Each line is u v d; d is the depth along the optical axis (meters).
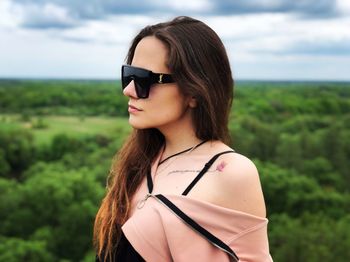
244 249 1.45
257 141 51.62
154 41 1.55
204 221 1.44
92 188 39.81
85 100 117.50
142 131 1.77
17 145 57.53
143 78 1.54
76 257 33.62
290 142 53.66
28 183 41.31
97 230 1.86
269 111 81.00
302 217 36.75
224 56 1.57
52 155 58.41
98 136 65.88
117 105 111.12
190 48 1.51
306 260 30.52
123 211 1.70
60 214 36.41
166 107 1.54
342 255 30.89
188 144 1.62
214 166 1.52
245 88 131.38
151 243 1.47
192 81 1.51
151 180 1.66
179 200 1.48
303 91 121.38
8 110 105.06
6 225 36.00
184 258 1.43
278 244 32.84
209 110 1.53
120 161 1.78
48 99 116.31
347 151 54.09
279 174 43.59
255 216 1.45
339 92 129.12
